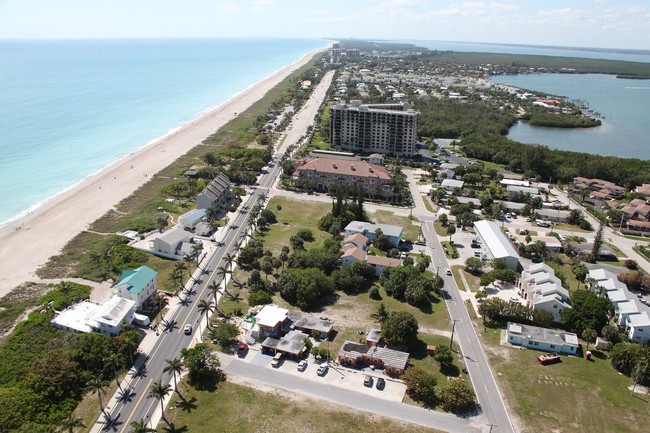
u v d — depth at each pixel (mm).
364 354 145000
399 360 142875
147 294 172875
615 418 126000
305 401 128875
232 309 171375
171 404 126812
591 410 128625
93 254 199625
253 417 122812
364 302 179875
